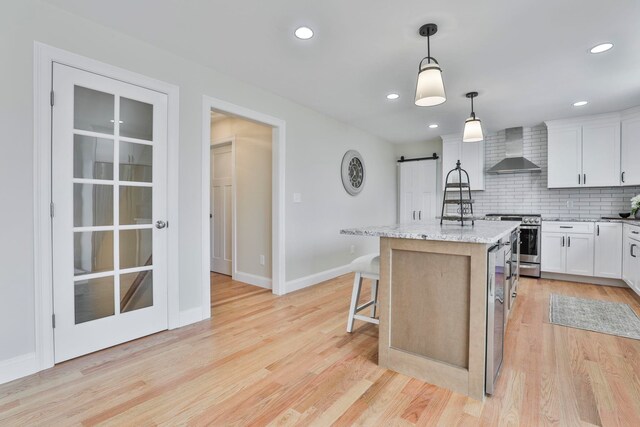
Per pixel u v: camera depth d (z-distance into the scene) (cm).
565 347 231
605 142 415
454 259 181
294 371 199
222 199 482
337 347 233
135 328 244
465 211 307
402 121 461
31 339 194
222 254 484
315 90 344
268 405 166
